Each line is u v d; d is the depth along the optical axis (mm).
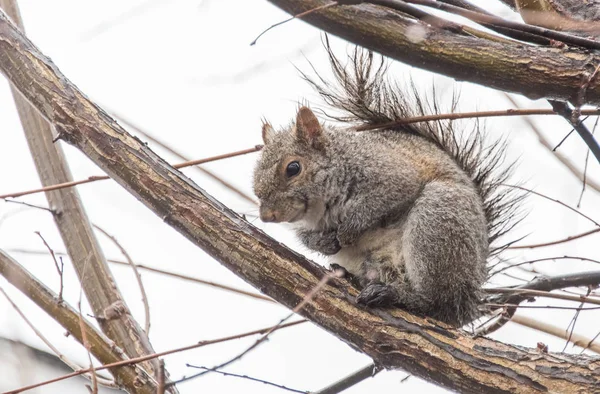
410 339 7047
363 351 7164
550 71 6480
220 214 7344
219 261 7309
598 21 7035
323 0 6078
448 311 8305
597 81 6438
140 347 8062
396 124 9680
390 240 9188
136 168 7312
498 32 6777
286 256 7312
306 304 7199
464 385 6797
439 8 6102
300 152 9859
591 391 6512
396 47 6305
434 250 8266
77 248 8664
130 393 6941
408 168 9266
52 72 7516
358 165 9492
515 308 8789
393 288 7523
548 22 7121
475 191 9258
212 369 6320
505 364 6766
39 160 8992
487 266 9336
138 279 8039
